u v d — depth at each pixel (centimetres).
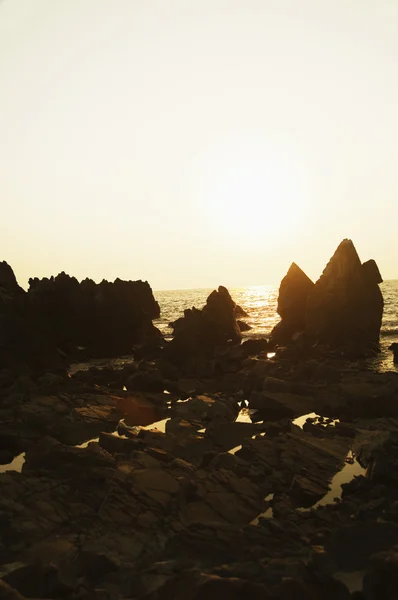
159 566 947
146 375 2769
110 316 4656
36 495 1317
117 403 2292
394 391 2177
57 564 966
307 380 2692
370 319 4091
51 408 2173
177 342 3584
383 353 3775
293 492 1324
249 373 2833
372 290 4156
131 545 1085
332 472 1470
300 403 2225
